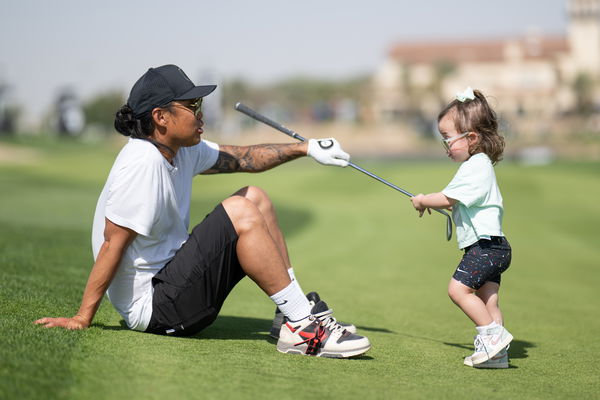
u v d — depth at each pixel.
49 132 174.25
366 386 8.00
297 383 7.82
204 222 9.17
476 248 10.01
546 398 8.30
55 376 7.08
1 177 64.75
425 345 11.07
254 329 10.88
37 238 20.62
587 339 12.65
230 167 10.60
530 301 17.41
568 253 28.53
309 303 9.44
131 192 8.79
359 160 125.69
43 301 10.66
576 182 61.25
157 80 9.06
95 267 8.99
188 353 8.56
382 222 38.47
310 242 29.61
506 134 10.79
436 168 76.81
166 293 9.13
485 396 8.11
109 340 8.67
